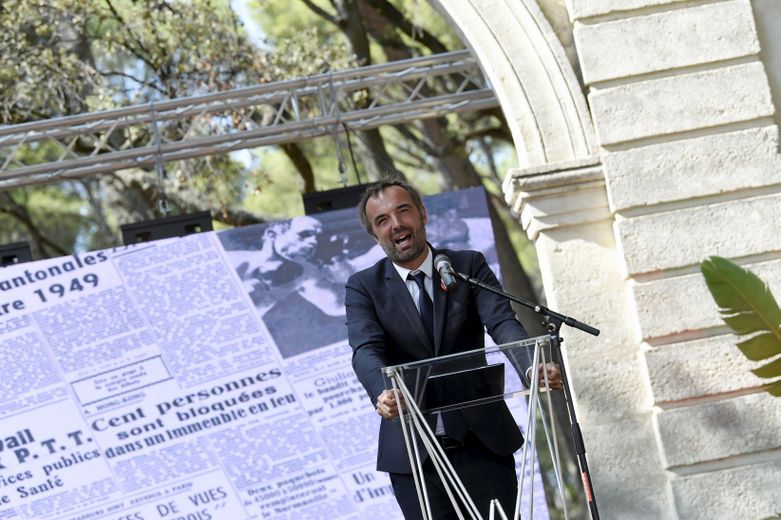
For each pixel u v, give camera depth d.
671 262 5.79
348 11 11.97
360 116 8.70
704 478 5.65
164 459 7.72
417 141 12.30
